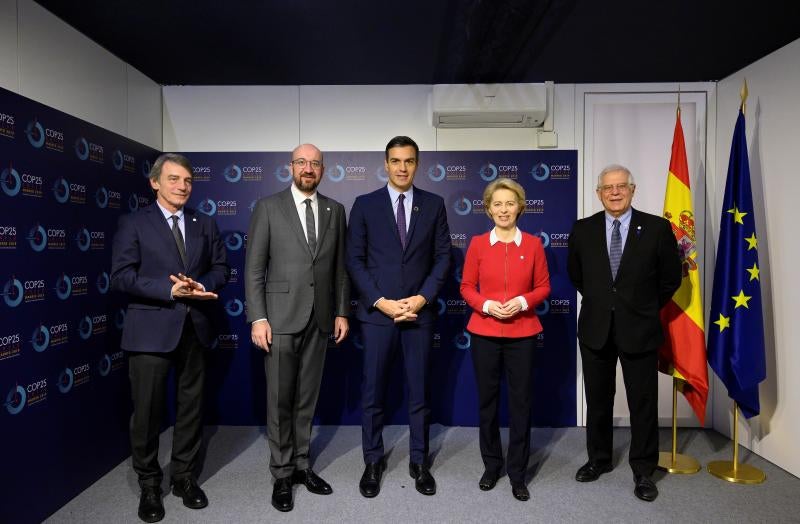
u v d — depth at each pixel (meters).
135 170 3.19
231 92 3.64
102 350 2.78
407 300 2.44
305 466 2.58
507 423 3.60
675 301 2.88
